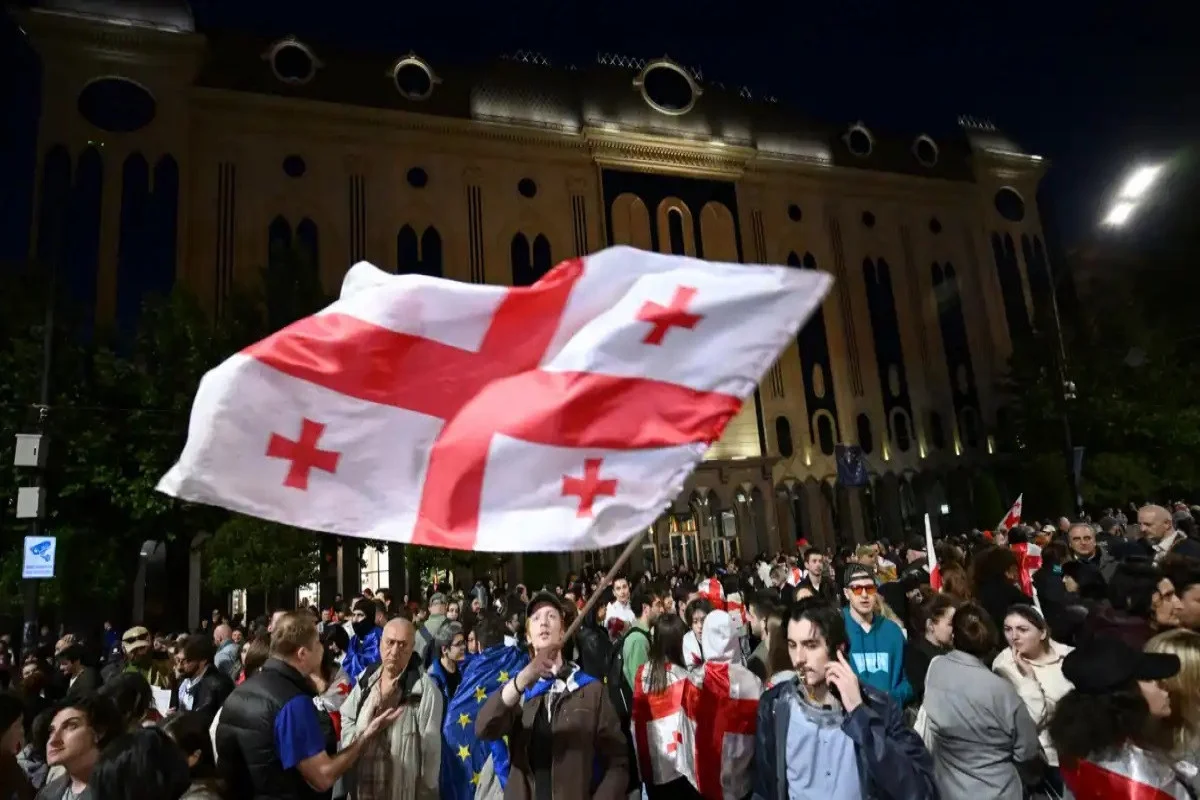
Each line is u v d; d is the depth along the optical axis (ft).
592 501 11.43
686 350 12.07
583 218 123.34
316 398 11.07
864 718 10.90
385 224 111.24
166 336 72.79
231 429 10.57
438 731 18.48
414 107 115.96
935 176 149.89
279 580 68.23
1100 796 10.52
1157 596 16.97
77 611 75.72
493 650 18.89
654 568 109.50
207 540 75.10
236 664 32.89
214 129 104.12
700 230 129.08
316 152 109.60
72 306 74.74
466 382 11.83
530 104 123.65
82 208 93.20
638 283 12.35
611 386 11.87
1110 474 111.34
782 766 12.25
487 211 117.91
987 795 12.85
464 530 11.10
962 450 137.18
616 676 21.52
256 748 12.35
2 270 72.23
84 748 13.07
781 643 17.84
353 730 18.08
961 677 13.47
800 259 134.92
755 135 137.08
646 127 127.34
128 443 67.21
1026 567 32.40
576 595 50.72
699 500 117.29
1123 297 137.39
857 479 104.27
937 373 139.54
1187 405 121.90
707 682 16.15
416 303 11.81
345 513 10.87
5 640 46.93
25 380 64.64
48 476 63.82
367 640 29.25
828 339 133.28
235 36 109.50
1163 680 10.54
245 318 77.77
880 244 142.51
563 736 13.80
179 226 97.19
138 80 98.89
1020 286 149.48
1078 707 10.84
